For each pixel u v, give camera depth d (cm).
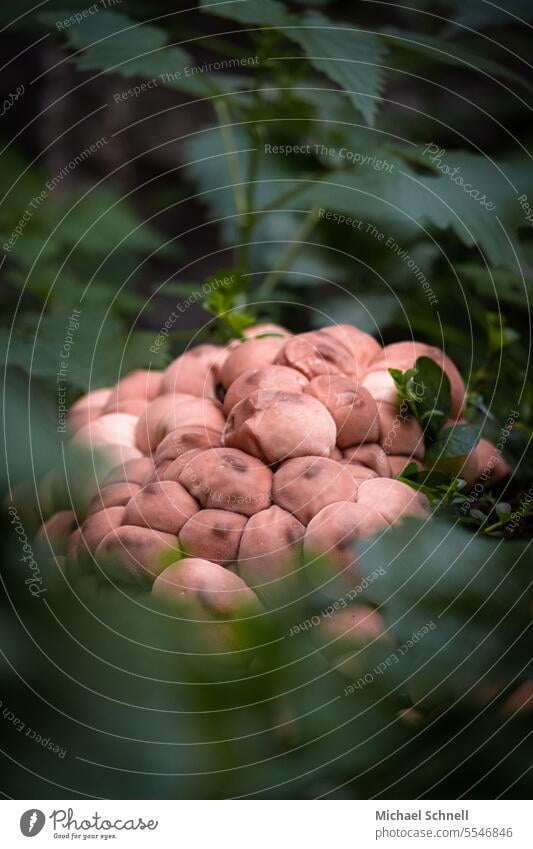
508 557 47
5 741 37
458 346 77
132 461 54
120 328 70
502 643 45
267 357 55
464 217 68
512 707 47
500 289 74
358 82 61
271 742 42
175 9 72
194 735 37
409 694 47
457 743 45
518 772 44
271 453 51
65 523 54
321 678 44
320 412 52
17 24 70
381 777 44
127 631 39
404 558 46
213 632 47
